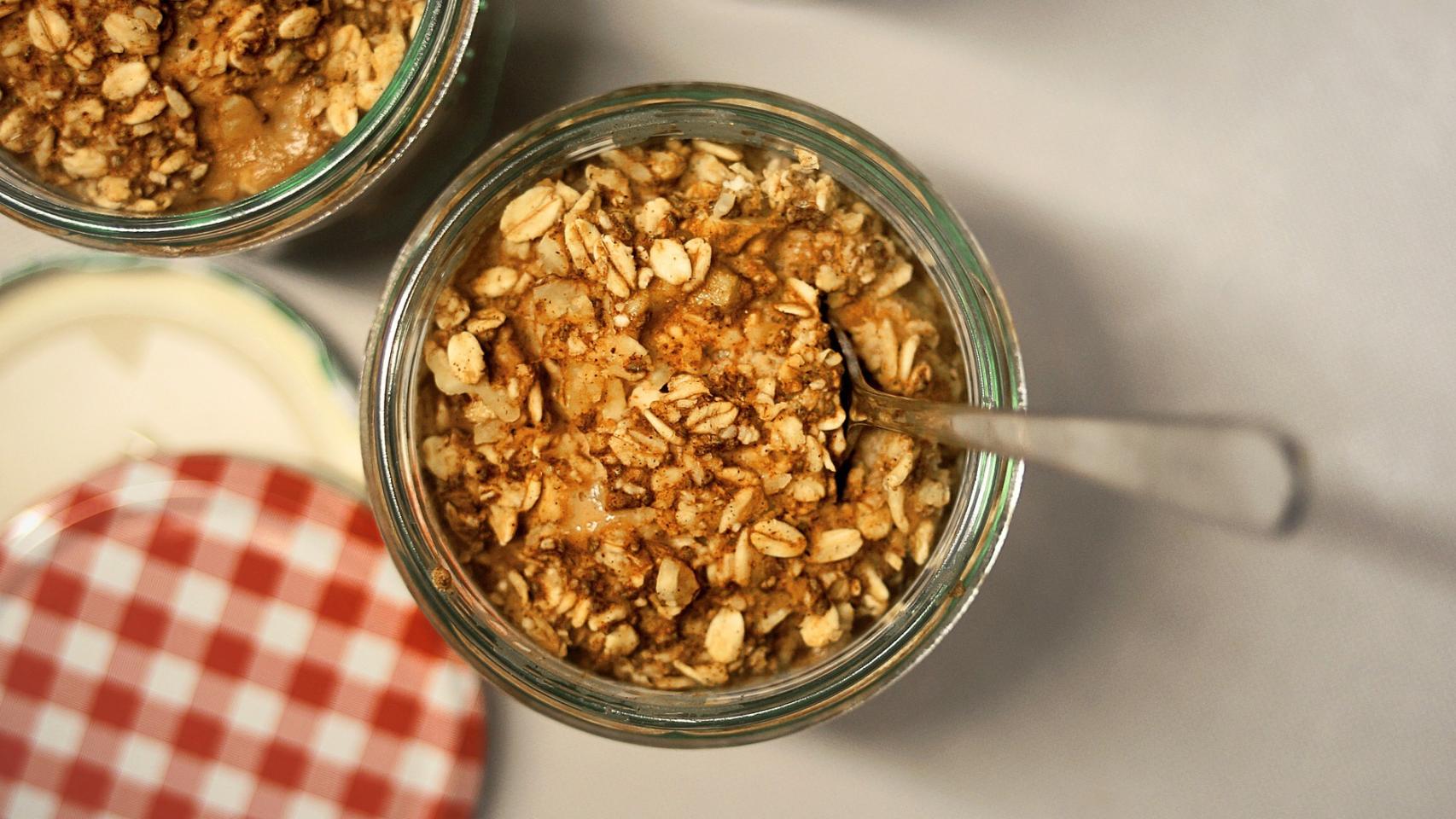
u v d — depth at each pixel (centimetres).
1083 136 39
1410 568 40
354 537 39
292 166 36
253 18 36
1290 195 40
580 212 33
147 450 39
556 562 34
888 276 34
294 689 39
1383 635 40
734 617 33
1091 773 40
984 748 40
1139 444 28
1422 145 40
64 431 39
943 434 32
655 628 34
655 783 39
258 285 39
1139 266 39
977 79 39
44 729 39
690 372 33
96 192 36
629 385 33
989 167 39
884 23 39
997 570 40
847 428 33
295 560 39
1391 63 40
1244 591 40
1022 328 39
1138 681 40
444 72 35
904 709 40
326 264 39
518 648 34
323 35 36
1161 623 40
